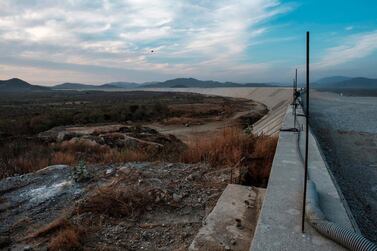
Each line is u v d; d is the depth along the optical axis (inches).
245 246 117.4
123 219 159.5
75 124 1398.9
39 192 212.8
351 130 494.0
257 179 224.7
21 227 162.1
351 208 182.4
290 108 626.8
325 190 144.3
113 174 238.2
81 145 492.4
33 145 505.7
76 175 230.1
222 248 116.2
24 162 342.0
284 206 124.3
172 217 160.4
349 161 301.7
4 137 570.9
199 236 125.9
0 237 149.7
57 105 2726.4
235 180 207.6
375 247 83.6
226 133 315.0
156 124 1493.6
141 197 177.6
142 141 536.1
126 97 4515.3
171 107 2052.2
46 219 170.1
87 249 131.3
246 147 278.7
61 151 450.9
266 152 259.8
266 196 135.9
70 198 197.9
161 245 133.0
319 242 96.9
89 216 163.0
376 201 195.0
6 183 235.8
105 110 1763.0
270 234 102.6
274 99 2546.8
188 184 204.8
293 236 101.0
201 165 254.4
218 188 196.4
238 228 131.4
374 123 573.0
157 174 226.8
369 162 296.7
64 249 131.9
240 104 2630.4
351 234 91.7
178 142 669.9
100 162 307.4
